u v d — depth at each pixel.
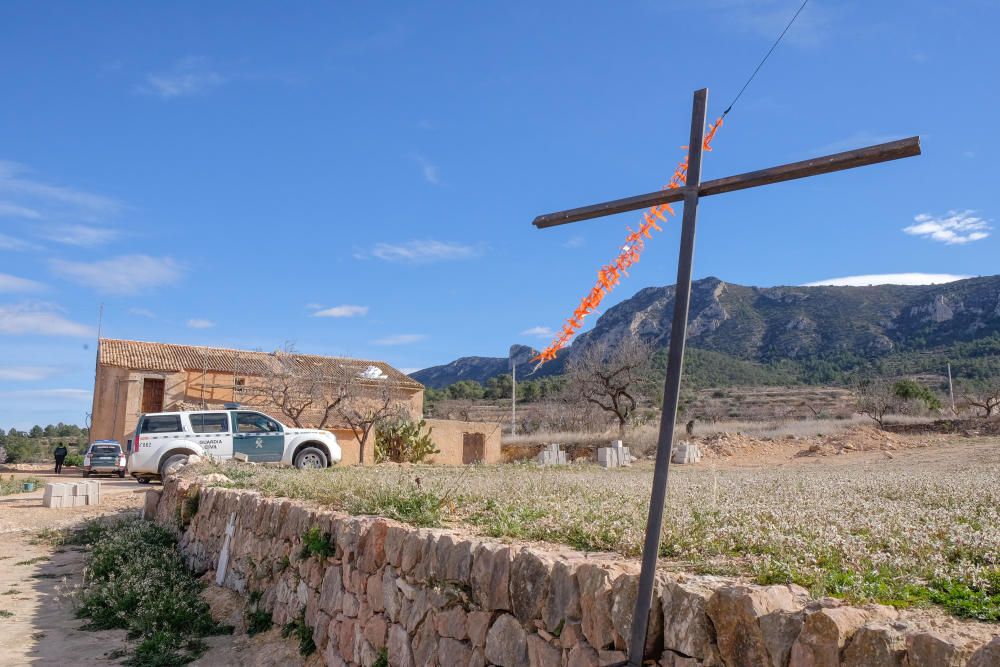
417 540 5.78
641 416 41.06
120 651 7.55
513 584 4.66
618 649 3.76
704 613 3.43
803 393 72.06
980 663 2.49
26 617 8.78
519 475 13.47
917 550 4.43
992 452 20.55
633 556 4.82
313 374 33.38
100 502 17.23
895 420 36.91
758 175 3.58
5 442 63.69
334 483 10.23
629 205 4.04
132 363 33.75
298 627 7.53
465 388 83.12
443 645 5.21
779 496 7.93
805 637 2.99
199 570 10.71
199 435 18.77
